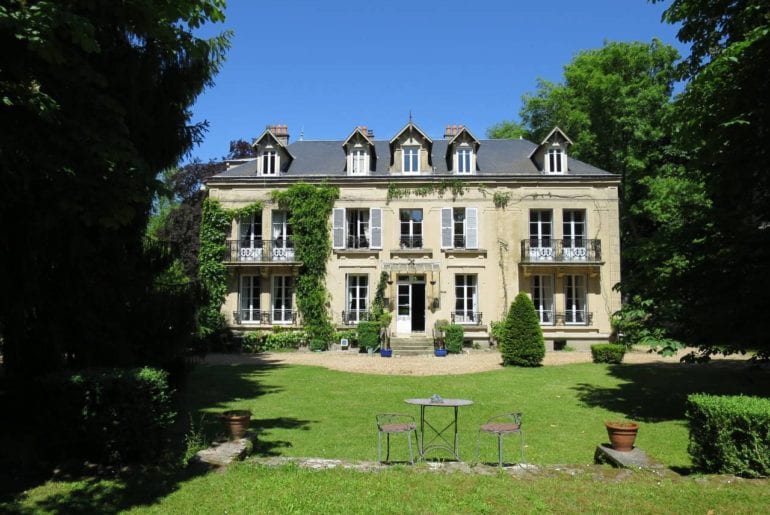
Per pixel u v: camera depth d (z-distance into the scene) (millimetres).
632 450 7109
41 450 6973
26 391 9023
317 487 5848
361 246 25250
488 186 24828
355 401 12672
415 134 25562
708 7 10289
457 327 23453
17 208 7316
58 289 9102
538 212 24859
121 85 9188
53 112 6023
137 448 6816
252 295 25297
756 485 5836
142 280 10414
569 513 5195
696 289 10609
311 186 24906
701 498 5520
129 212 6875
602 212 24469
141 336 10203
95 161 6477
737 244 9875
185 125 11148
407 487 5867
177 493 5691
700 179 11969
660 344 10891
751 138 9922
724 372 17250
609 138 31641
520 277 24469
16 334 9023
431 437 9305
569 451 8445
